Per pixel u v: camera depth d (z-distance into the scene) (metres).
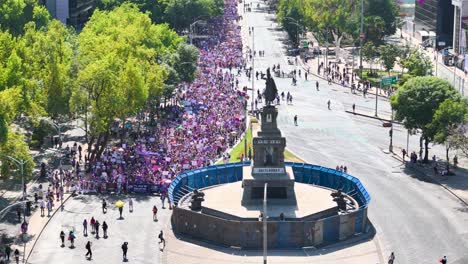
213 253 175.50
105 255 173.50
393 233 186.75
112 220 193.50
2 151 189.00
